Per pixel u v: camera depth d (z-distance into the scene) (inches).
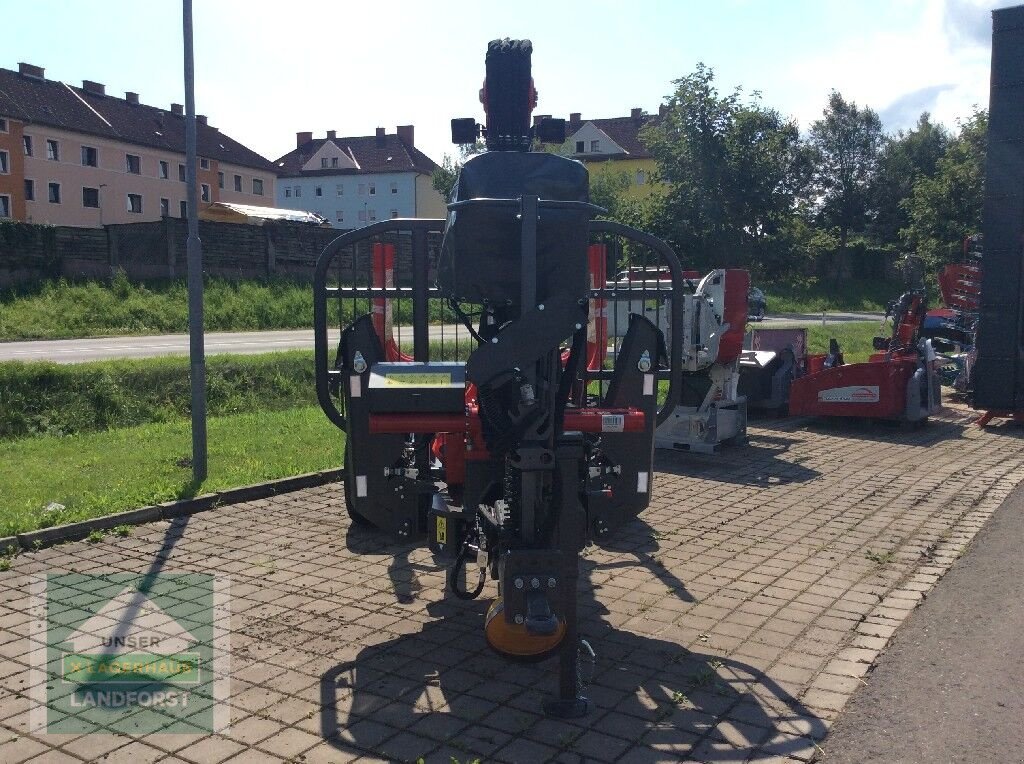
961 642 183.0
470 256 160.7
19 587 210.5
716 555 242.1
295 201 3157.0
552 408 151.2
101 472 323.9
